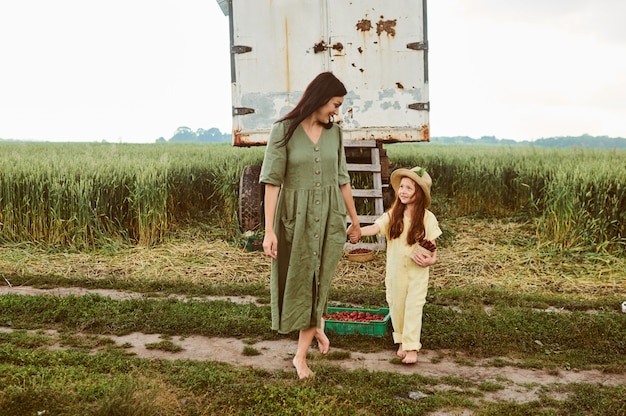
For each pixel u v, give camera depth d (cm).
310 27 842
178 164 1162
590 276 693
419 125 846
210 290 624
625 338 462
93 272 707
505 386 386
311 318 384
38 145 2791
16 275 678
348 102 845
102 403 312
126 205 885
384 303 582
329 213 378
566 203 808
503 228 956
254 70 852
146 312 530
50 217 834
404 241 427
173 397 342
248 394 352
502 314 527
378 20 837
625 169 906
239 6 846
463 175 1174
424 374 408
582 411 346
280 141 369
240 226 902
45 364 396
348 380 387
